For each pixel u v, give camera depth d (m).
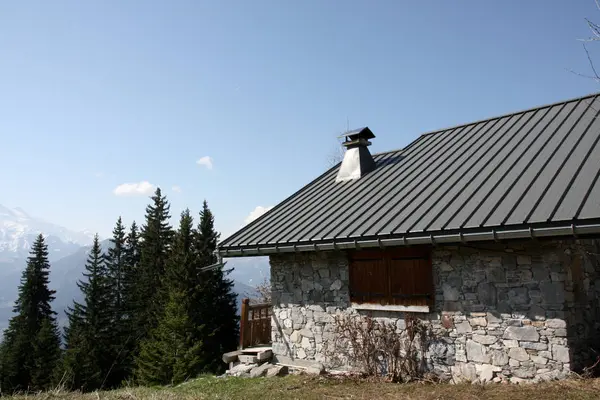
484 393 6.38
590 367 6.38
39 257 42.19
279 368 9.62
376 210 8.82
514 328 6.87
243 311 11.55
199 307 23.80
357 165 11.55
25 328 38.16
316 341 9.43
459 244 7.53
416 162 10.64
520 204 6.75
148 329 28.17
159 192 35.59
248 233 10.50
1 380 32.53
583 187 6.48
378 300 8.45
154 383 19.89
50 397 7.71
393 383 7.82
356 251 8.93
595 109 8.50
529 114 10.34
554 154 7.91
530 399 5.80
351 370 8.77
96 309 33.88
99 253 38.66
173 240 29.52
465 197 7.75
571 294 6.69
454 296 7.54
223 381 9.41
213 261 26.17
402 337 8.14
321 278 9.48
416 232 7.29
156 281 31.30
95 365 27.95
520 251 6.89
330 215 9.62
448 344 7.55
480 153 9.42
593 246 7.70
